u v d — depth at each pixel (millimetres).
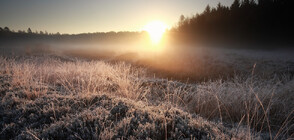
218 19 50344
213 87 4844
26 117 2729
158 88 5508
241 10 47688
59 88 4477
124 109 2959
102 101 3381
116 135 2115
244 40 43469
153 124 2357
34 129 2314
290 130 3004
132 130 2260
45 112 2807
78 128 2293
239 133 2500
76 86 4770
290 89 4371
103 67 7070
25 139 2115
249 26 44000
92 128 2314
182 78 13461
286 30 40156
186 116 2971
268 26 42219
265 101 3904
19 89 3938
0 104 3049
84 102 3326
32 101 3242
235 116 3562
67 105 3023
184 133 2314
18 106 3049
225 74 13539
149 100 4164
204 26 51031
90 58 31031
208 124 2666
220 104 3721
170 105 3582
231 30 46094
